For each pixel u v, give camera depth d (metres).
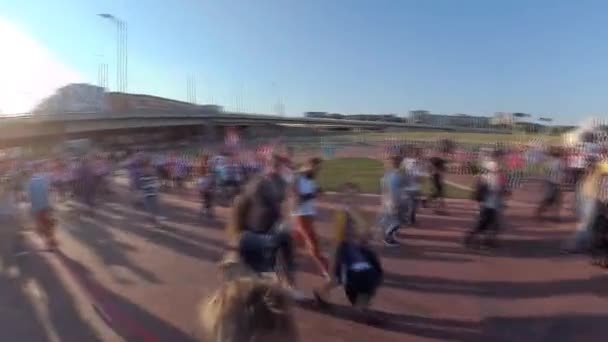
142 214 15.46
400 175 10.75
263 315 1.69
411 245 10.35
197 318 6.46
